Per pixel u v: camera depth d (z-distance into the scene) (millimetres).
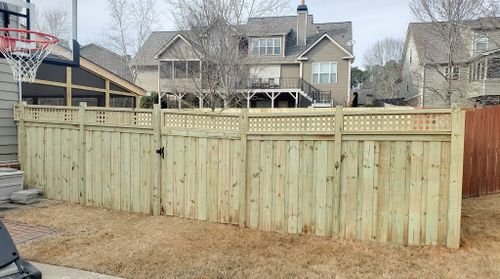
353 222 4574
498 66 16203
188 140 5418
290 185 4844
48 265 3781
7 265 3008
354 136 4512
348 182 4574
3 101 6707
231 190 5172
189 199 5453
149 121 5648
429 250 4152
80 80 9234
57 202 6348
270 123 4910
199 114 5312
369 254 4078
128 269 3686
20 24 6691
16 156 6902
